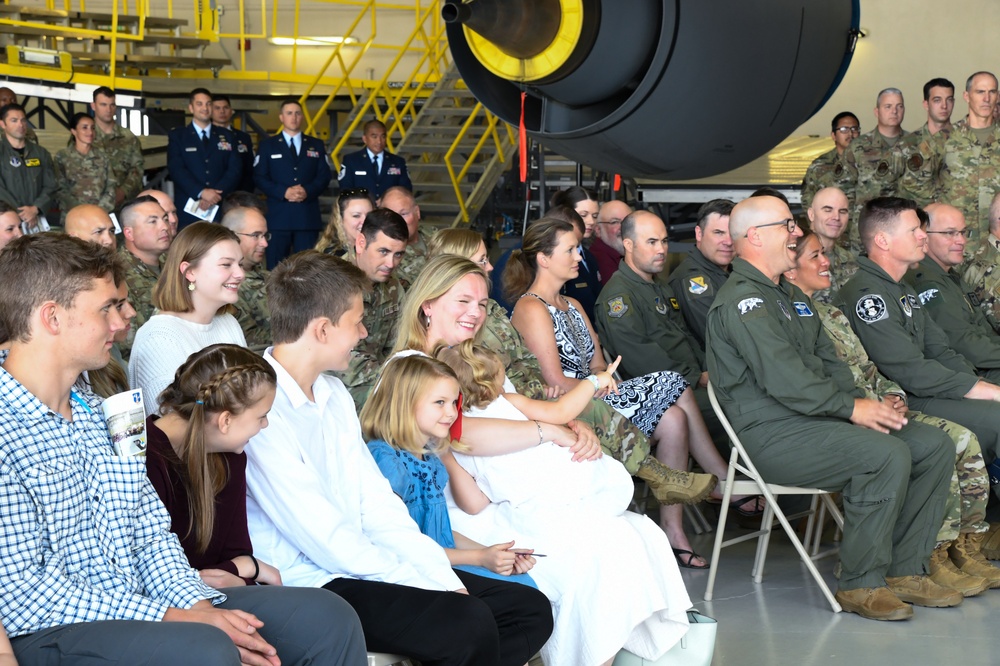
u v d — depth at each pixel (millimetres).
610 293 4805
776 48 4195
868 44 12500
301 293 2629
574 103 4312
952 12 12156
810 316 4223
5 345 2104
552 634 2848
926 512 3939
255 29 13859
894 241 4461
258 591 2279
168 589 2170
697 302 5082
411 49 13711
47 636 2016
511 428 3082
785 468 3920
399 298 4312
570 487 3076
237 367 2305
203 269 3197
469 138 10422
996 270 5309
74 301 2053
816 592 4039
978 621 3732
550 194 8625
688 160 4457
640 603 2857
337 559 2533
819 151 10523
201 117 8812
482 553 2832
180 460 2354
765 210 4012
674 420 4145
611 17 3998
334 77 13023
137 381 3164
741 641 3559
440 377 2816
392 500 2746
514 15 3949
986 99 7293
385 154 9219
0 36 11336
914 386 4430
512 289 4234
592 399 3756
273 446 2541
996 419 4258
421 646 2373
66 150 8328
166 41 12016
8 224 4363
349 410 2785
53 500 2033
